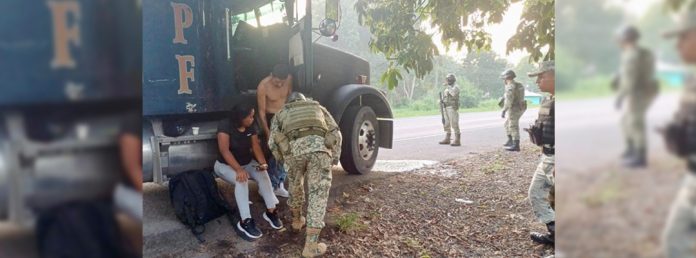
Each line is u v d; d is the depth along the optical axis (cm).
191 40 311
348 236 321
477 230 341
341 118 457
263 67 417
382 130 505
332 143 295
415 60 420
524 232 334
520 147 760
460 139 840
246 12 406
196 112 316
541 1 358
